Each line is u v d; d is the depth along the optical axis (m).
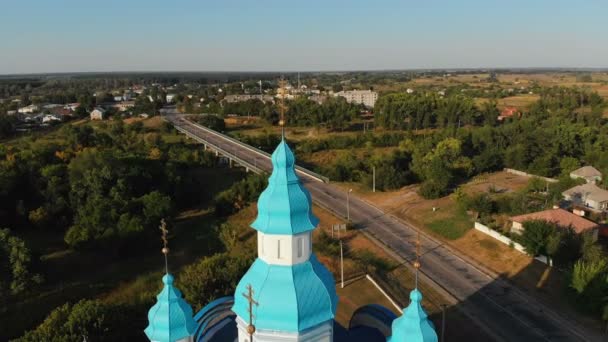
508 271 58.12
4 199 79.44
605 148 110.94
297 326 22.08
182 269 63.62
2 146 108.06
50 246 72.31
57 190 82.69
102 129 153.88
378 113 169.62
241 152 123.81
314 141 139.50
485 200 73.81
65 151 109.19
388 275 58.12
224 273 46.00
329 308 23.06
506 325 47.09
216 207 84.81
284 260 23.23
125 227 68.12
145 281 60.47
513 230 65.88
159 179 90.31
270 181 23.75
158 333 25.28
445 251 65.44
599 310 46.62
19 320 51.84
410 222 76.75
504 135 122.50
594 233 62.19
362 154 128.12
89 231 68.56
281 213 22.92
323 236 68.06
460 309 50.25
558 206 73.00
